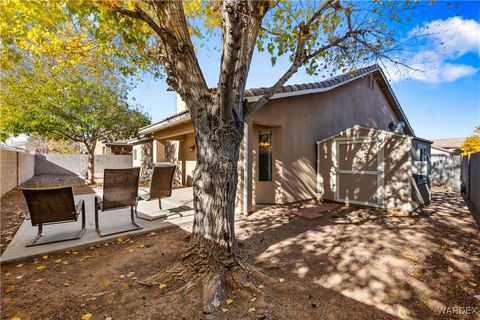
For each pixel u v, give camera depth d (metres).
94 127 11.56
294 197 7.75
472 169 8.34
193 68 2.92
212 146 2.95
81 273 3.07
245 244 4.12
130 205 5.00
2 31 3.02
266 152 7.87
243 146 6.16
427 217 6.09
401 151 6.37
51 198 3.88
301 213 6.32
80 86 10.57
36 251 3.61
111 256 3.60
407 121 14.45
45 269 3.18
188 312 2.32
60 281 2.87
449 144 26.06
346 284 2.86
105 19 2.90
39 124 10.35
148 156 16.80
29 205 3.83
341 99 9.73
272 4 3.47
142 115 14.52
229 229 3.00
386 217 6.09
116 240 4.24
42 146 26.59
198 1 3.88
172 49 2.82
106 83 11.36
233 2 2.19
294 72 3.73
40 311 2.31
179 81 2.95
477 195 7.11
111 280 2.89
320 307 2.42
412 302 2.52
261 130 7.96
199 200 3.02
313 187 8.35
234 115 2.96
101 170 20.12
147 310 2.34
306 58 3.90
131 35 3.28
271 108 7.00
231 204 3.05
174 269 2.96
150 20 2.76
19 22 2.89
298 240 4.34
